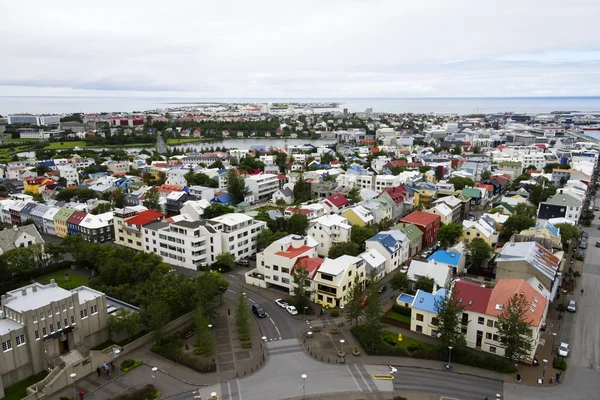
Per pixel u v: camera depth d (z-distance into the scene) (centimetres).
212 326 10756
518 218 17012
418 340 10100
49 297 9325
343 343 9988
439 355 9288
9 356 8338
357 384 8506
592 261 15062
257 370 8950
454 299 9262
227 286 11606
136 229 16275
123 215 17012
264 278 13250
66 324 9181
